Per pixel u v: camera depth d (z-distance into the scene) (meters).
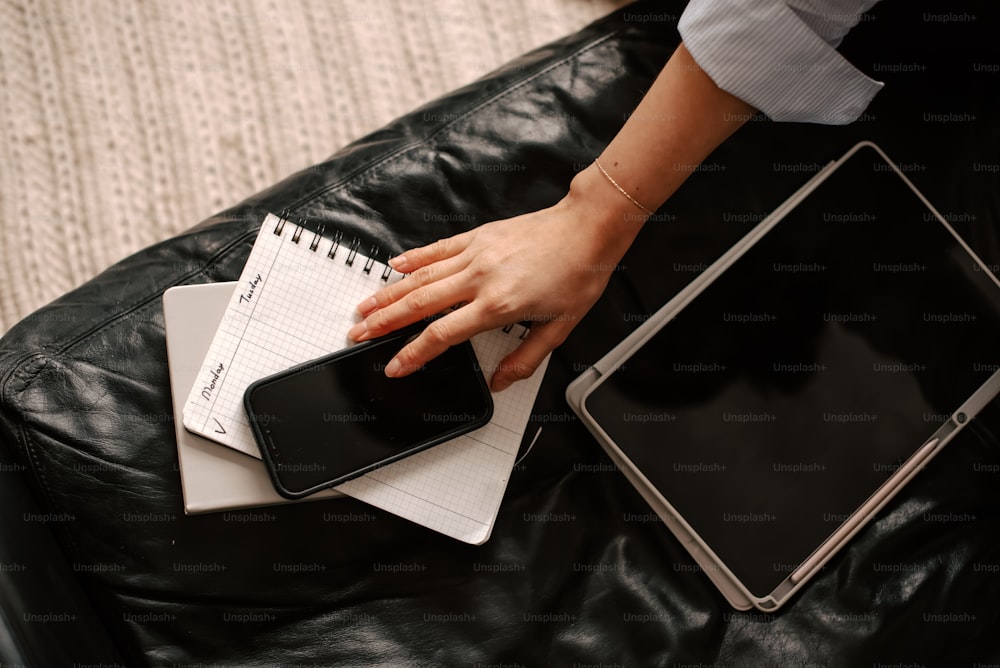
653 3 0.79
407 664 0.65
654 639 0.68
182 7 1.04
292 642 0.65
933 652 0.67
